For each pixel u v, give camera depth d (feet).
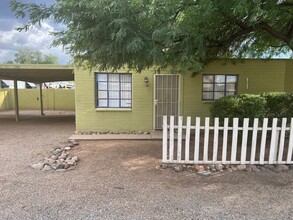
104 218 9.13
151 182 12.77
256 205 10.15
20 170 14.87
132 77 27.53
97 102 27.86
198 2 11.30
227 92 28.63
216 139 14.66
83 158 17.53
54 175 13.93
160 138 23.98
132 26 11.63
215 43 18.03
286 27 18.94
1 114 52.21
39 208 9.91
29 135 26.96
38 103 65.72
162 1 10.48
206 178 13.28
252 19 12.23
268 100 19.80
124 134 26.30
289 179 13.01
